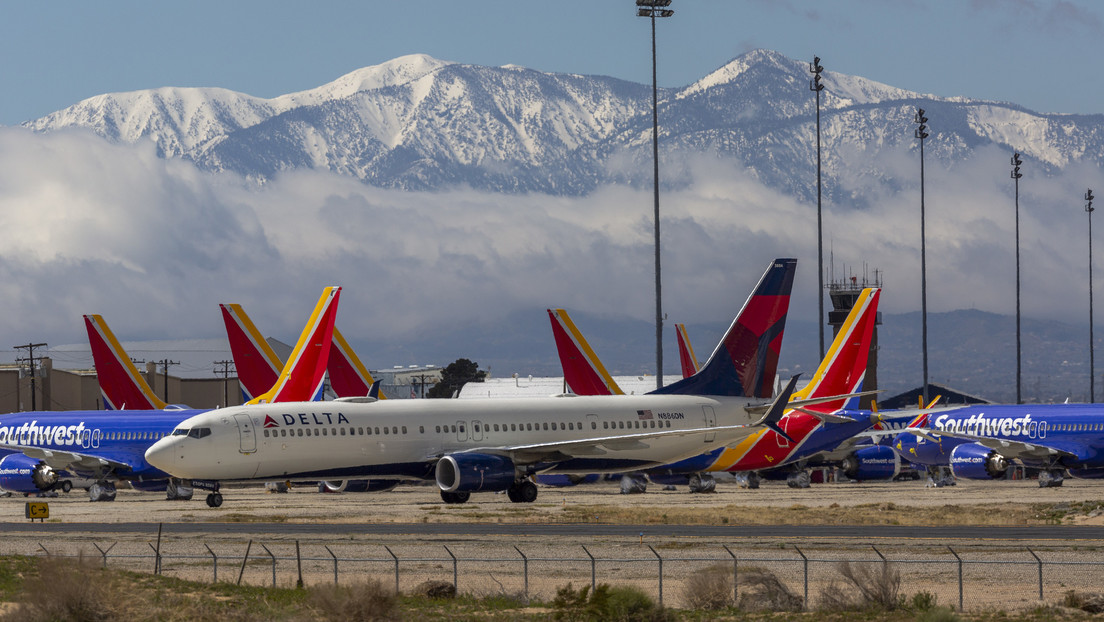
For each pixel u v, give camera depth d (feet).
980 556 521.65
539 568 510.99
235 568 510.58
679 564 517.96
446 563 521.65
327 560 502.38
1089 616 395.34
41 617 382.83
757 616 403.34
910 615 398.01
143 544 585.63
